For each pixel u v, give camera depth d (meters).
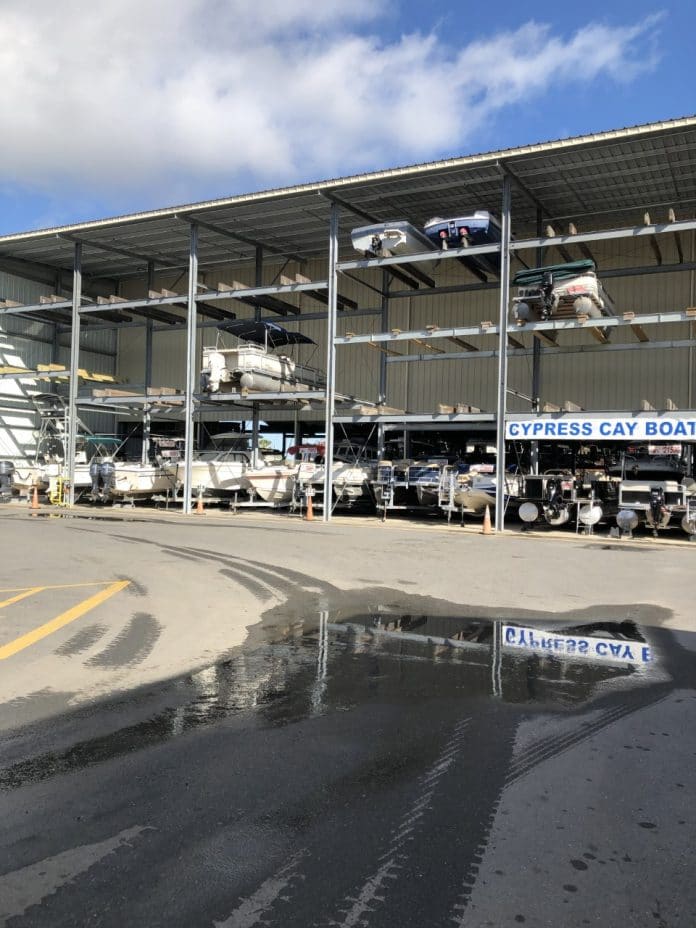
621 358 22.23
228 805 3.19
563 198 19.44
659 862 2.78
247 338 24.88
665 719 4.30
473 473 19.84
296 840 2.90
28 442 28.78
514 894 2.56
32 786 3.36
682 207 19.75
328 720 4.26
